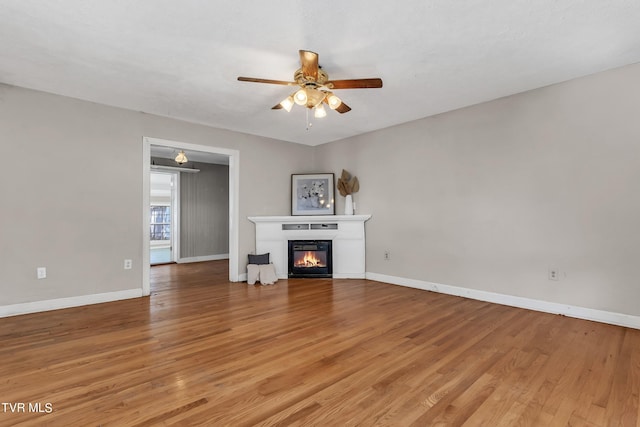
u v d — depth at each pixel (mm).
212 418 1671
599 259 3088
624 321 2957
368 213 5242
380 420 1660
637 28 2340
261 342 2643
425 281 4480
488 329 2922
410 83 3318
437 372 2148
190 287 4688
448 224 4227
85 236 3781
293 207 5738
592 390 1925
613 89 2996
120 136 4031
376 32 2395
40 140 3521
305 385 1990
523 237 3572
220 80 3236
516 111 3609
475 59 2812
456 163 4141
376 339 2699
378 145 5078
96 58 2789
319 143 5980
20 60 2826
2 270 3311
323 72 2807
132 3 2057
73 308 3617
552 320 3154
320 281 5066
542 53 2711
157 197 10555
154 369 2188
